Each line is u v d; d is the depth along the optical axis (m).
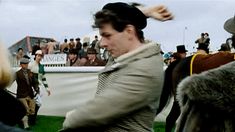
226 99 2.78
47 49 26.75
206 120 2.85
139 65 2.68
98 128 2.69
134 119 2.70
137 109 2.67
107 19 2.72
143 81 2.66
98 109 2.63
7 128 1.63
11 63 1.71
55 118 13.66
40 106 13.55
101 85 2.76
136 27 2.76
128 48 2.76
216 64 7.18
